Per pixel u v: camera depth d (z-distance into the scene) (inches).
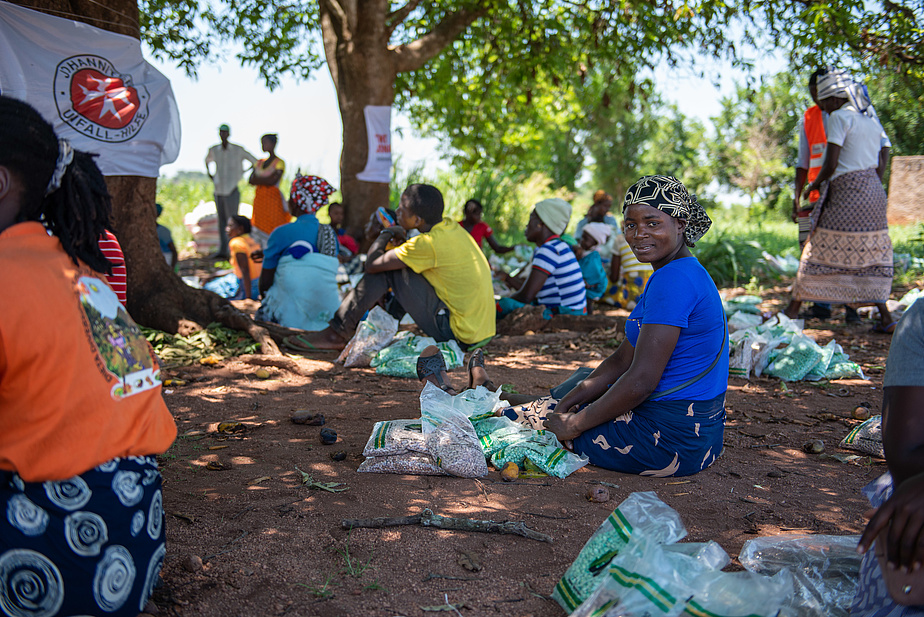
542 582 87.0
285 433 144.6
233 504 108.2
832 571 84.4
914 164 593.6
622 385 118.7
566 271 267.3
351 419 154.9
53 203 70.9
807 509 112.0
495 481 121.1
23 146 67.0
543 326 259.8
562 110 609.6
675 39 360.5
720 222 807.1
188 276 374.6
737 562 92.9
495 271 380.2
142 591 74.8
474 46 474.9
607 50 395.2
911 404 65.5
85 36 203.5
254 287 327.3
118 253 109.0
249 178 399.9
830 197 261.9
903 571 63.1
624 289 342.0
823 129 265.9
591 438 127.2
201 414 157.3
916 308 67.7
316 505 108.2
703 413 122.0
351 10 374.0
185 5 397.1
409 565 90.3
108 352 70.3
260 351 216.5
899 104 557.0
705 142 1355.8
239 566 88.8
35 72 195.2
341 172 395.2
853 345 245.6
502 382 190.4
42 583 65.9
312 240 254.7
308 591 83.4
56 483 66.5
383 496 112.6
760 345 203.6
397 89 482.3
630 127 1167.6
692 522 106.0
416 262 212.2
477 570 89.2
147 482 75.1
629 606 70.9
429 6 431.2
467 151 568.7
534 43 413.4
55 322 65.1
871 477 127.5
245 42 445.4
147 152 225.1
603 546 80.0
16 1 196.1
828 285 269.6
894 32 331.9
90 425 67.3
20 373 64.2
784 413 167.9
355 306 220.7
